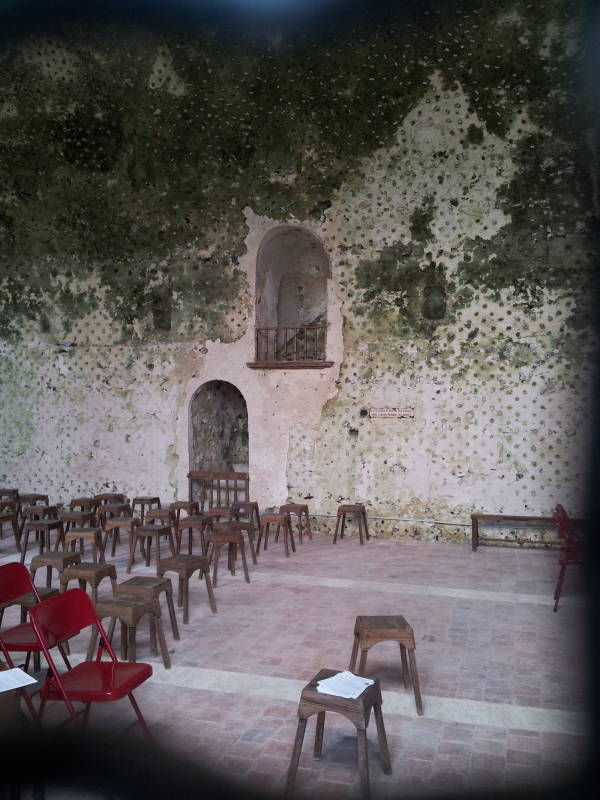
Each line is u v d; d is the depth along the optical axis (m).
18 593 5.01
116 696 3.95
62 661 5.62
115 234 11.91
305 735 4.39
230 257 11.32
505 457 10.00
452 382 10.25
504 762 4.04
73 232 12.12
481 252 10.11
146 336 11.78
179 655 5.76
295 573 8.50
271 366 11.02
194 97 10.98
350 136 10.60
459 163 10.17
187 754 4.13
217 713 4.70
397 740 4.34
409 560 9.14
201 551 9.67
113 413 11.95
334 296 10.81
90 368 12.07
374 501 10.62
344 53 10.14
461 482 10.20
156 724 4.52
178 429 11.59
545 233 9.84
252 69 10.55
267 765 4.02
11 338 12.50
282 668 5.48
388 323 10.55
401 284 10.49
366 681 3.85
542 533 9.85
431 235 10.34
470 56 9.81
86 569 6.18
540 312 9.86
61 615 4.29
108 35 10.69
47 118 11.75
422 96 10.23
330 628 6.45
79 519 9.19
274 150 10.98
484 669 5.47
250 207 11.17
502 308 10.02
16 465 12.47
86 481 12.08
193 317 11.52
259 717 4.64
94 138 11.70
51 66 11.26
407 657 5.11
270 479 11.16
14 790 3.70
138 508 11.75
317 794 3.72
